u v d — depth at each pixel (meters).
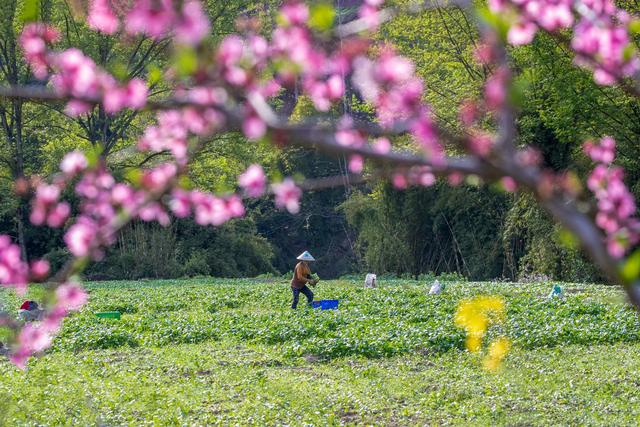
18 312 21.28
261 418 12.14
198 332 21.27
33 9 3.69
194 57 3.13
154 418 12.02
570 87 33.56
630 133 36.94
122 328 22.53
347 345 18.27
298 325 21.48
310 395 13.80
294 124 3.06
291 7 3.35
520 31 3.70
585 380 14.80
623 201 3.71
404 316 24.23
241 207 4.81
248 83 3.16
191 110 3.22
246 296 32.78
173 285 42.88
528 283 37.97
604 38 3.74
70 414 12.50
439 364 16.88
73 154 4.64
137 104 3.47
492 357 16.88
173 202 4.78
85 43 43.25
